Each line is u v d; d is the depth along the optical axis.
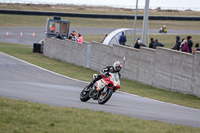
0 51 123.88
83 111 28.44
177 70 65.19
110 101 41.78
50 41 126.81
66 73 81.88
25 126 21.17
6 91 42.03
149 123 24.86
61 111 27.41
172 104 46.62
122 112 31.78
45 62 105.75
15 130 19.72
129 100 45.56
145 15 90.38
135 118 27.03
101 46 94.19
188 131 22.84
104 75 36.12
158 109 37.97
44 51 132.25
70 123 22.91
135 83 76.38
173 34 177.62
